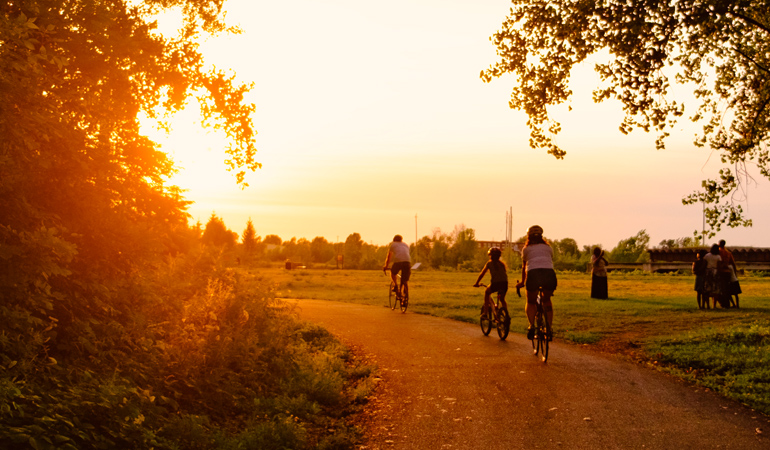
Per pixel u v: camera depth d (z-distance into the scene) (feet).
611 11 40.57
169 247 25.22
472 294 90.48
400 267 61.82
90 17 21.58
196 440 17.53
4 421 12.60
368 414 23.85
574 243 316.81
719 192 47.24
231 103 35.50
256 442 18.66
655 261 194.49
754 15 43.21
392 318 55.31
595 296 79.36
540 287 34.96
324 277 161.48
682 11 39.01
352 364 33.32
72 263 19.43
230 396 22.54
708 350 36.17
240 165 37.83
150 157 21.74
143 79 27.89
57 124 17.62
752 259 192.34
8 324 15.47
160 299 22.70
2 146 16.31
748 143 48.42
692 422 22.29
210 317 25.86
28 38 16.99
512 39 45.24
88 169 18.80
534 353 36.63
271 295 30.50
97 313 19.86
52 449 12.28
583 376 30.09
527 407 24.41
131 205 21.77
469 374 30.55
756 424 22.07
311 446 19.83
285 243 479.41
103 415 15.08
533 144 46.01
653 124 43.01
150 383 19.97
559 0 43.16
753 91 48.14
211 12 37.47
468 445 20.02
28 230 17.22
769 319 50.93
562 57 43.96
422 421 22.68
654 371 31.81
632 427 21.71
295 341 35.63
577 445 19.85
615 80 43.39
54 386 15.81
